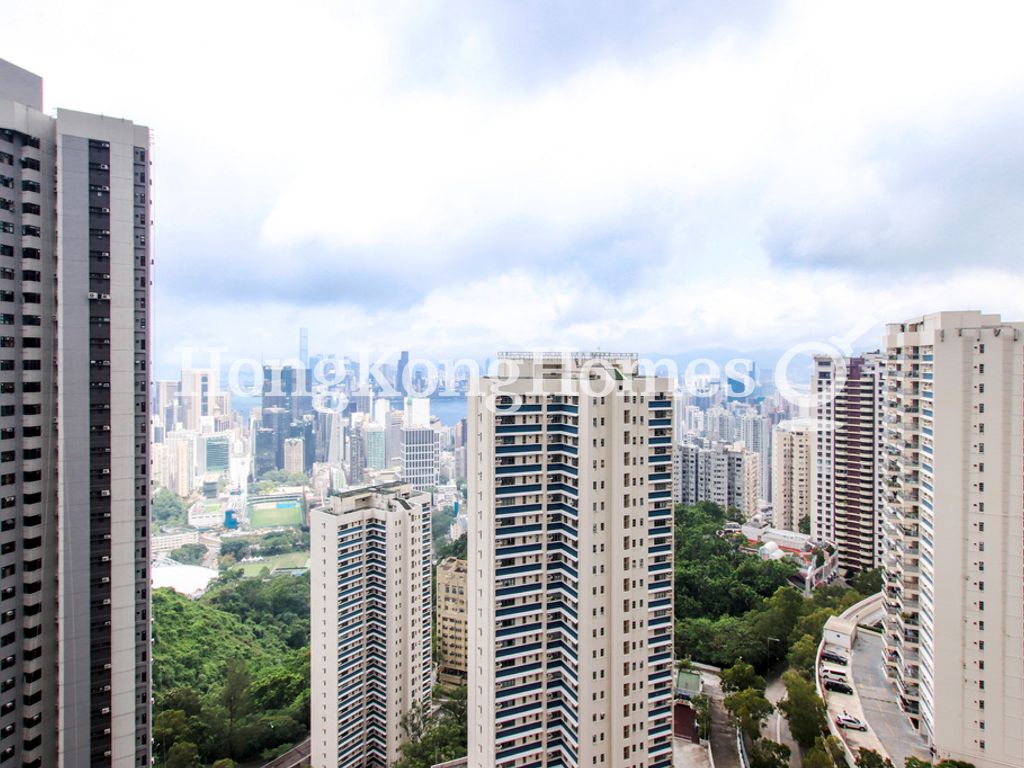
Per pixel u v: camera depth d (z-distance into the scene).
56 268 70.19
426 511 120.00
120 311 72.75
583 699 72.94
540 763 77.62
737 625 131.50
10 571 66.94
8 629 66.69
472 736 79.88
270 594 178.00
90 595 70.06
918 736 84.00
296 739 122.50
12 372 67.50
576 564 74.31
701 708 103.25
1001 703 72.94
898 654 92.69
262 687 128.12
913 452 89.00
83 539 69.88
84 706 69.06
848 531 168.62
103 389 71.50
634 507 75.62
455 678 145.62
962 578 75.50
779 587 142.00
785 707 94.31
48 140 70.75
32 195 69.25
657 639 77.44
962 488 75.69
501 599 75.94
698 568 155.88
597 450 73.62
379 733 113.06
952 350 76.44
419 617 117.00
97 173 71.94
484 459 76.44
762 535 184.25
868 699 93.56
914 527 88.69
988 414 74.31
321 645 108.50
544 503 78.19
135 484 73.88
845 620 114.75
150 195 76.44
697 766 93.88
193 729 111.12
